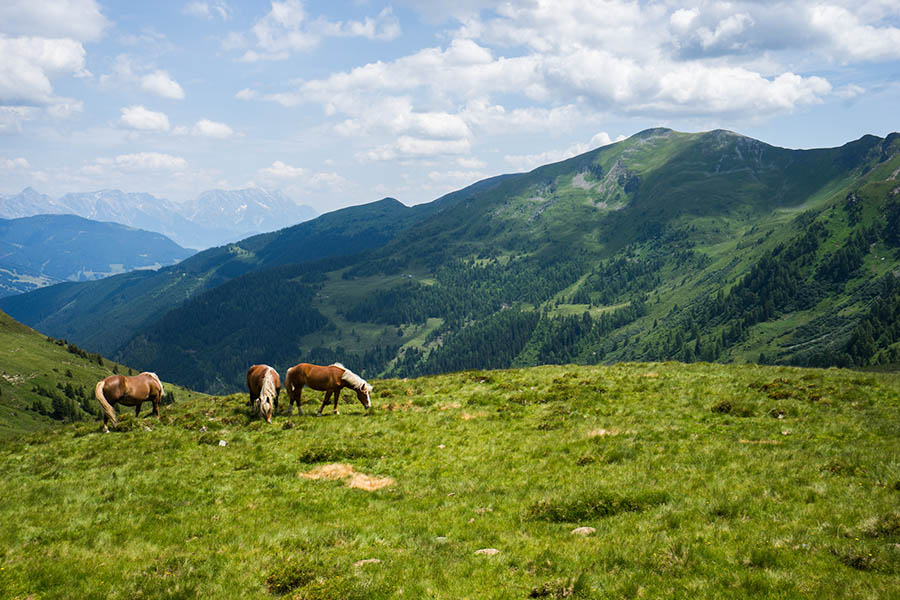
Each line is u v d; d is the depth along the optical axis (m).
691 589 8.56
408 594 9.21
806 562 9.16
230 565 10.82
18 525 13.48
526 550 10.84
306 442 21.77
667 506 12.66
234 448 21.42
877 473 13.62
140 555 11.72
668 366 37.50
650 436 19.64
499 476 16.88
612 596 8.64
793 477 13.80
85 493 16.22
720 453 16.69
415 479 17.16
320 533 12.45
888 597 7.64
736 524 11.24
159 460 19.72
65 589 9.95
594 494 13.57
